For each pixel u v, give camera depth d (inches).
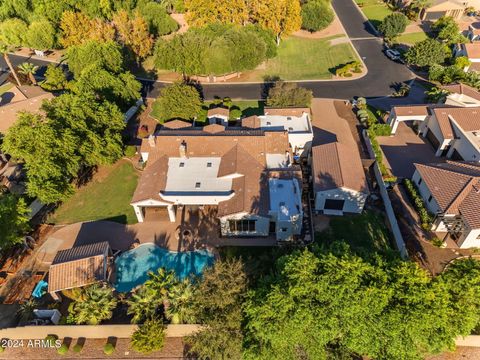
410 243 1641.2
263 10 3371.1
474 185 1630.2
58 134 1780.3
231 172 1781.5
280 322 1104.8
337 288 1097.4
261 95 2859.3
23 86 2800.2
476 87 2714.1
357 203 1771.7
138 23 3152.1
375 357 1131.9
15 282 1556.3
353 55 3437.5
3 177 2128.4
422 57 2955.2
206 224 1784.0
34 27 3403.1
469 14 4281.5
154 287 1307.8
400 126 2455.7
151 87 3026.6
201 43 2898.6
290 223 1608.0
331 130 2418.8
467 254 1584.6
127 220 1825.8
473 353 1250.0
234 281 1224.8
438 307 1063.0
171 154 1929.1
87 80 2368.4
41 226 1807.3
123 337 1357.0
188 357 1288.1
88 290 1350.9
